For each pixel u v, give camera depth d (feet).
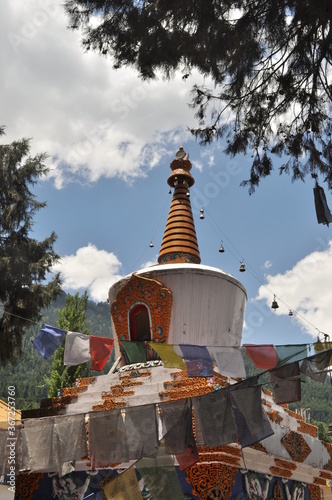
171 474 36.83
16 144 65.62
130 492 37.58
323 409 262.26
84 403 55.62
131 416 37.81
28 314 65.46
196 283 61.46
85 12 35.55
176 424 36.11
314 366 32.83
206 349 38.11
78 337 48.78
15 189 65.31
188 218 72.95
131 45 35.78
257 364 37.73
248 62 36.14
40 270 65.72
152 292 61.31
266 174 39.63
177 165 76.43
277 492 52.85
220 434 34.58
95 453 38.06
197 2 32.76
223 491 44.98
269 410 55.88
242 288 65.31
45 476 51.42
